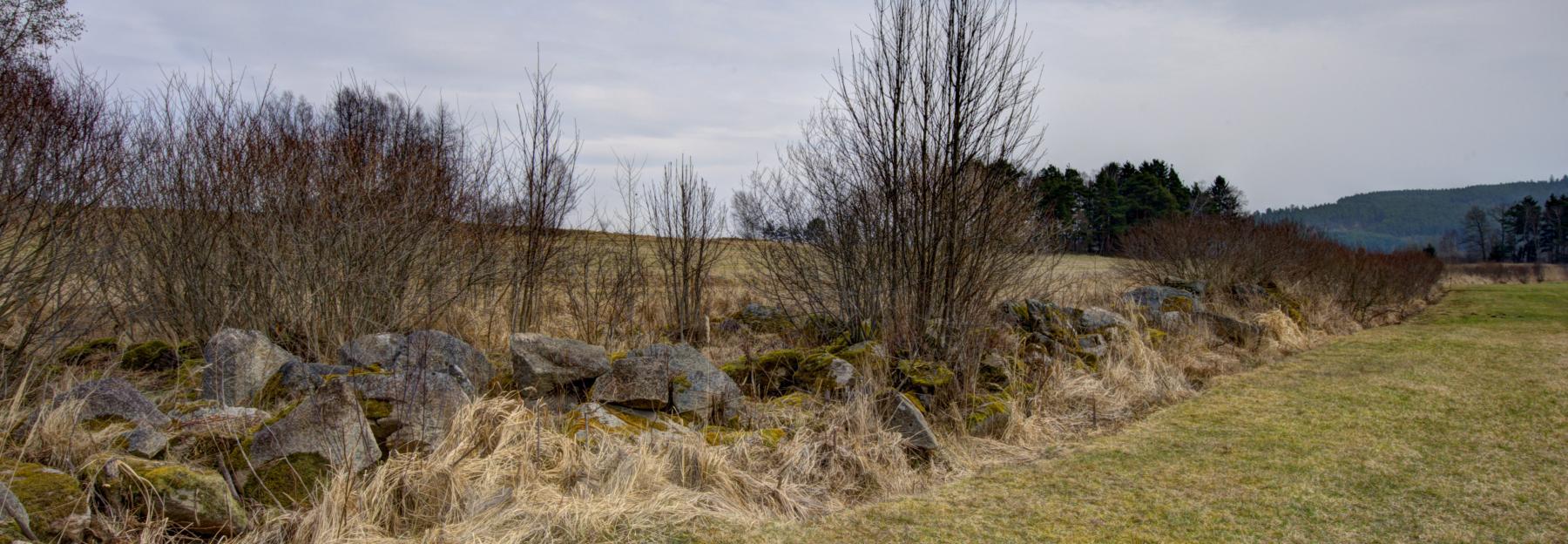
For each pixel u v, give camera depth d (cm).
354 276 739
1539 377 860
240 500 377
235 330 576
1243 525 434
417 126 862
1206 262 1628
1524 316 1616
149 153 696
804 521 433
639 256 997
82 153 568
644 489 433
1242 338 1088
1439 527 432
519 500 405
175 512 340
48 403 436
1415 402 743
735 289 1180
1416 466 541
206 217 704
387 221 764
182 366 628
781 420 581
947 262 734
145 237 690
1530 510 456
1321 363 995
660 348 604
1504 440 604
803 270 908
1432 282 2402
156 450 401
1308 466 541
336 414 407
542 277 934
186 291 704
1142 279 1667
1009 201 809
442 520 390
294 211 733
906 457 531
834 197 874
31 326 522
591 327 906
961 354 693
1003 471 536
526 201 891
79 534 324
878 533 418
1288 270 1727
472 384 602
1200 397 789
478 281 856
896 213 765
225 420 441
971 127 734
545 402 563
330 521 362
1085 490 492
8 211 496
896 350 735
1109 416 694
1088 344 858
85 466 363
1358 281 1745
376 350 623
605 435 476
